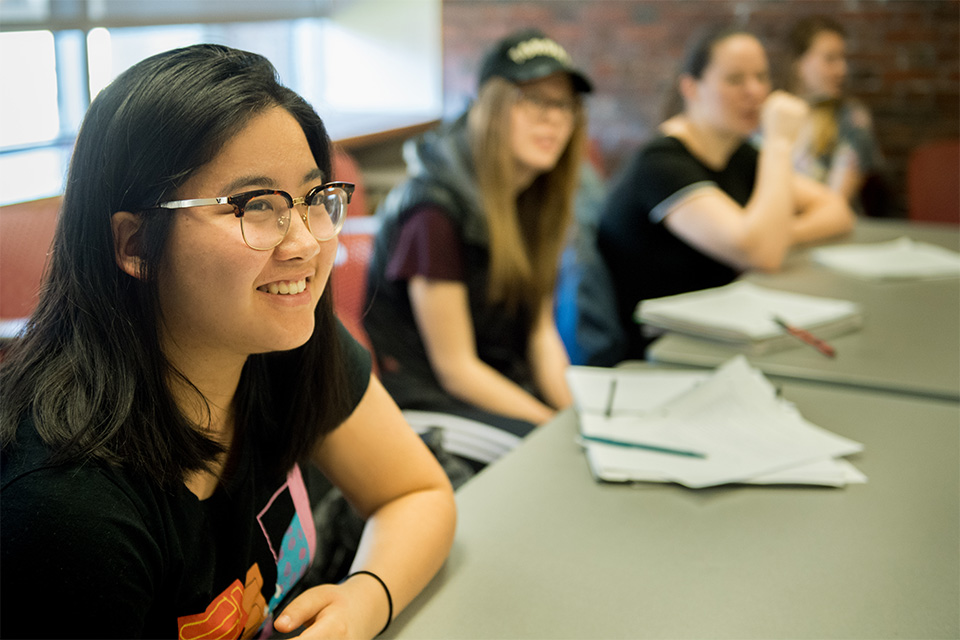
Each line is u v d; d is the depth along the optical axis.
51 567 0.66
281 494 0.94
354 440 1.01
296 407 0.91
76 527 0.67
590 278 2.52
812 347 1.66
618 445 1.24
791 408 1.37
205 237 0.72
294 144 0.76
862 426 1.32
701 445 1.23
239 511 0.85
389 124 4.12
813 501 1.10
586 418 1.32
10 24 2.59
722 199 2.30
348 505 1.22
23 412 0.72
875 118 4.29
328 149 0.83
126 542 0.70
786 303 1.87
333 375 0.92
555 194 1.97
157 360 0.75
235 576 0.85
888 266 2.24
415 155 1.92
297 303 0.78
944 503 1.09
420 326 1.86
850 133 3.68
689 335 1.75
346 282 1.97
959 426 1.32
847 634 0.83
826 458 1.20
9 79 2.60
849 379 1.50
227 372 0.82
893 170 4.32
